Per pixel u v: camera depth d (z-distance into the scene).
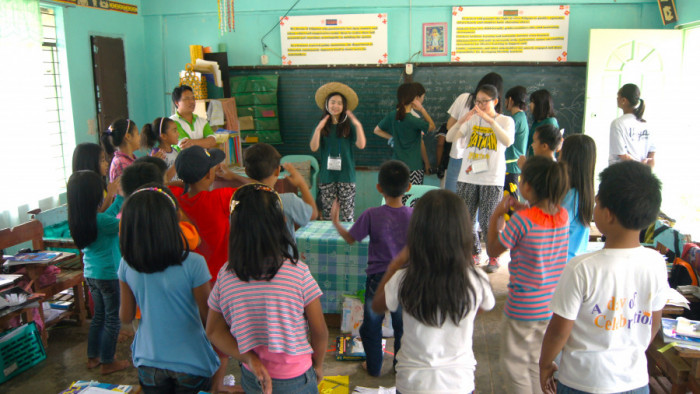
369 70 5.62
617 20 5.21
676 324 2.38
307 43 5.65
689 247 3.07
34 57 4.39
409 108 4.77
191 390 2.00
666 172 5.10
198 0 5.75
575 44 5.30
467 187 4.32
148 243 1.84
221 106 5.11
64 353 3.31
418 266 1.59
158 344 1.94
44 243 3.82
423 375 1.63
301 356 1.75
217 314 1.77
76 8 4.93
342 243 3.38
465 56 5.45
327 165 4.69
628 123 4.27
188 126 4.36
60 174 4.97
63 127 4.95
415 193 4.09
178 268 1.92
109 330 2.98
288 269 1.71
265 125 5.85
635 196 1.47
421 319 1.59
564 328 1.59
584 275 1.54
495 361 3.14
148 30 5.92
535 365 2.30
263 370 1.70
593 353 1.59
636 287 1.55
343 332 3.40
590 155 2.45
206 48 5.60
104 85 5.29
